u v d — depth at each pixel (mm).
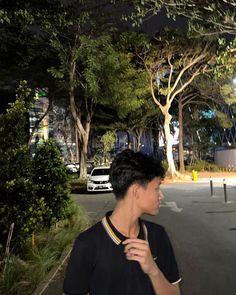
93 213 17688
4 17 14508
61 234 10430
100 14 30844
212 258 8992
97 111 43375
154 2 14867
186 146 59375
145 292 2150
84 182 34406
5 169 8406
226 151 53125
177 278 2307
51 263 8102
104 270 2152
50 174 11734
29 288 6727
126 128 46812
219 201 20281
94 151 59031
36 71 36406
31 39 18359
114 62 31344
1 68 33812
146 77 35906
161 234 2320
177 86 42344
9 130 8852
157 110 46906
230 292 6707
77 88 38375
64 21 16859
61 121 70125
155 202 2273
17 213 8117
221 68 16781
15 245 8180
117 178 2250
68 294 2186
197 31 15430
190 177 39312
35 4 16188
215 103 47594
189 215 15891
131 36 34281
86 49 30062
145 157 2303
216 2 14680
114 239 2186
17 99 9297
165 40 35219
